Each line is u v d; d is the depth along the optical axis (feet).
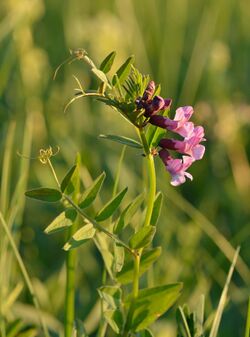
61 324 18.69
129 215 12.84
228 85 29.86
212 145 27.78
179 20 35.29
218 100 28.99
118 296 13.09
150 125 12.37
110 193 24.76
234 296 20.51
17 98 28.12
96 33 29.43
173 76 31.63
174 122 11.96
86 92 12.10
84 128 27.30
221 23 36.01
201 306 13.70
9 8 29.76
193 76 30.63
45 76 29.99
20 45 28.76
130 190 24.67
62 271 20.71
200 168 27.12
